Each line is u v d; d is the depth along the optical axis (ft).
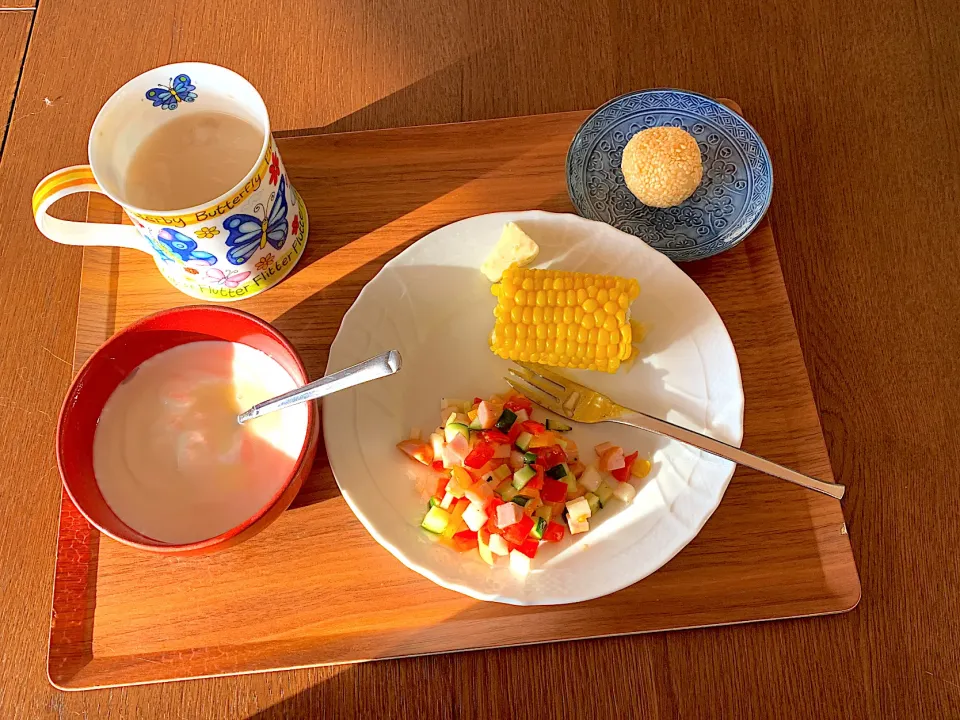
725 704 1.38
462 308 1.57
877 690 1.38
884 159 1.79
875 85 1.86
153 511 1.36
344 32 1.88
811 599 1.40
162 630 1.38
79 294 1.61
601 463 1.47
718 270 1.63
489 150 1.72
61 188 1.34
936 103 1.85
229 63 1.85
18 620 1.42
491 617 1.38
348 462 1.41
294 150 1.71
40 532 1.47
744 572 1.42
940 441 1.56
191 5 1.91
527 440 1.45
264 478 1.39
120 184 1.43
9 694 1.37
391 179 1.69
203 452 1.40
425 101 1.82
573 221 1.57
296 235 1.57
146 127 1.47
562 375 1.55
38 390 1.57
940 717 1.37
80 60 1.86
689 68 1.87
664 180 1.58
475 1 1.92
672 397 1.51
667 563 1.42
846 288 1.68
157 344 1.41
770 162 1.67
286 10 1.90
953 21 1.92
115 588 1.39
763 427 1.51
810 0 1.94
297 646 1.37
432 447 1.46
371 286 1.52
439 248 1.56
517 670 1.39
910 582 1.45
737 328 1.58
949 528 1.50
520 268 1.51
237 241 1.41
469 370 1.54
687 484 1.43
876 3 1.94
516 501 1.41
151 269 1.62
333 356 1.47
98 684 1.35
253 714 1.37
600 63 1.87
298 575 1.40
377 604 1.39
